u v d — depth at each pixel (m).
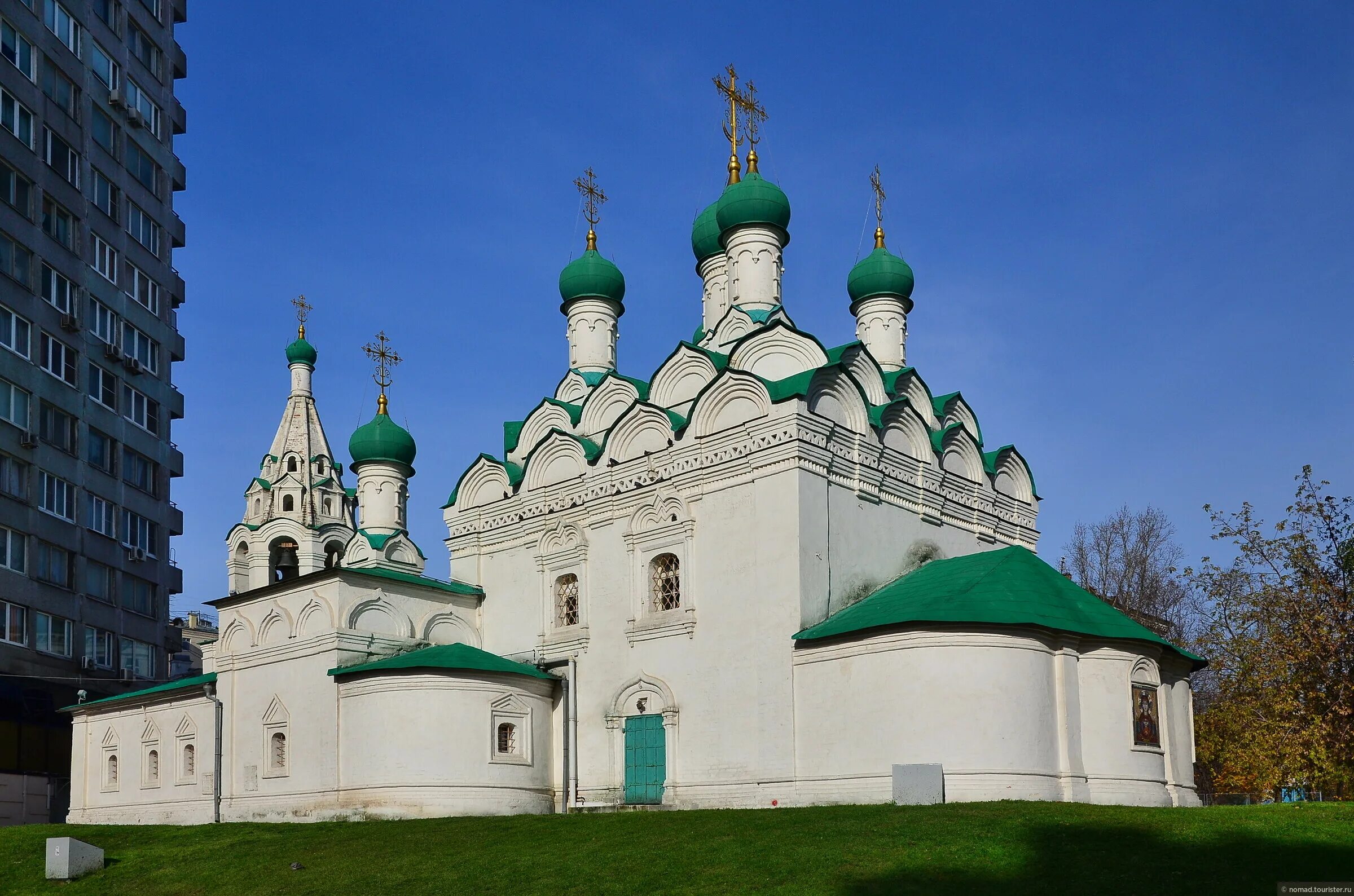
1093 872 19.22
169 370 57.84
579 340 43.00
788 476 31.77
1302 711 32.38
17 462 47.12
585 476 36.56
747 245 39.38
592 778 34.59
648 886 20.80
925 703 28.50
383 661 35.16
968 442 37.84
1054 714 29.11
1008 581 30.31
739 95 41.62
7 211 47.28
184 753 40.03
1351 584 33.16
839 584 32.16
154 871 27.53
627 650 34.47
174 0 60.62
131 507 53.78
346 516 49.47
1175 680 32.28
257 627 38.41
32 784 46.91
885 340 40.69
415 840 27.25
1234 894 17.84
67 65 51.72
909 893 18.95
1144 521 57.66
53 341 49.38
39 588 47.53
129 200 55.50
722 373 33.50
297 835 29.72
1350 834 20.50
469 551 39.72
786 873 20.52
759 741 31.00
